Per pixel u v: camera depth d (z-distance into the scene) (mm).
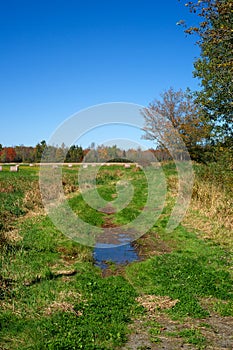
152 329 7309
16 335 6895
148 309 8320
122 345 6730
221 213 16625
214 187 19438
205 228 15555
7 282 9227
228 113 16844
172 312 8195
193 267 11070
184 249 13266
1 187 26203
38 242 13359
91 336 6891
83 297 8734
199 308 8328
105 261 12305
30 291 8852
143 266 11406
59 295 8711
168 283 9891
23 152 78938
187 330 7281
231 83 15594
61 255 12406
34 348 6355
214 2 15289
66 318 7516
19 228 15453
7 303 8102
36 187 23938
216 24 15516
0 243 12492
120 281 10070
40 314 7742
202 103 16844
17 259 11297
